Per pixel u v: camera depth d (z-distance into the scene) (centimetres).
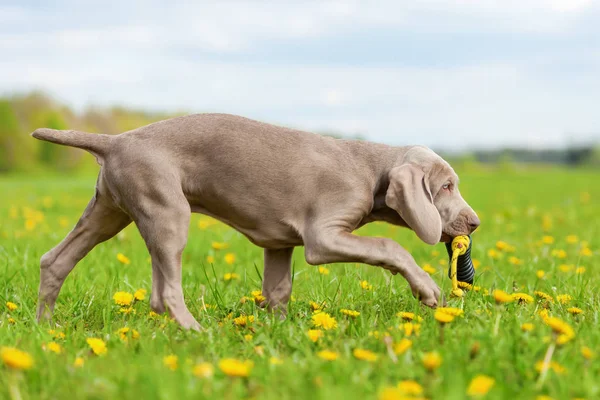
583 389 258
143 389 250
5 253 639
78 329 395
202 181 434
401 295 482
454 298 442
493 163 5200
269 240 450
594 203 1670
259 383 259
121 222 458
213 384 253
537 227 1066
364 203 440
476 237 926
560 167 5322
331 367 277
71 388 262
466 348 302
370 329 362
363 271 623
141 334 360
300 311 445
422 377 266
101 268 605
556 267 638
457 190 460
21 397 257
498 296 347
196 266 670
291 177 435
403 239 933
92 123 4022
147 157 418
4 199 1545
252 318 398
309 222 437
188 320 408
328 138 460
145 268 624
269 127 450
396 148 463
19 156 4150
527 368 281
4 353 247
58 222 1052
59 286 452
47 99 4222
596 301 465
